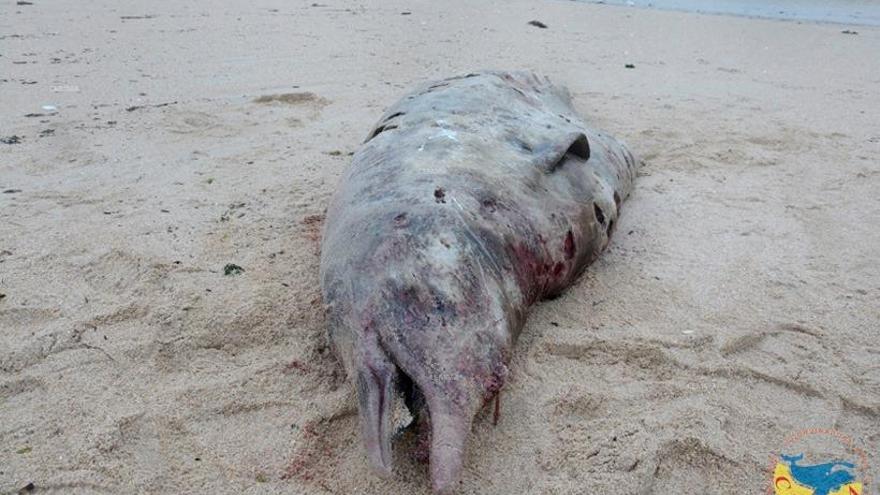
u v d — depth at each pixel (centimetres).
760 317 415
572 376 365
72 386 345
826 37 1229
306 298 414
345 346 333
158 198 526
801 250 491
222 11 1231
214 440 322
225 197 532
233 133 661
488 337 328
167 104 728
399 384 318
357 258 341
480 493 303
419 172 382
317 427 330
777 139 699
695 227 522
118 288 417
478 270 339
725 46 1131
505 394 352
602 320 407
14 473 297
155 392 345
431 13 1295
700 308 422
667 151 661
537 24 1222
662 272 461
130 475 302
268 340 383
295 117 706
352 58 934
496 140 432
